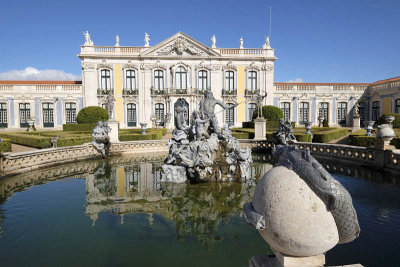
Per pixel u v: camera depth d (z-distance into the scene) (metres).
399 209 5.43
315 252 2.19
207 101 8.70
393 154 8.55
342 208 2.10
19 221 5.05
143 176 8.84
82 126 22.50
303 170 2.20
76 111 29.78
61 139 11.57
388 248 3.93
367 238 4.23
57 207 5.82
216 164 8.03
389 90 28.02
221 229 4.73
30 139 13.41
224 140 8.24
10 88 28.61
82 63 28.88
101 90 29.12
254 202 2.45
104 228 4.75
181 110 9.67
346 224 2.15
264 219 2.28
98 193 6.86
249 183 7.74
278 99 31.66
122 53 29.56
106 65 29.17
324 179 2.11
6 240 4.30
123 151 13.73
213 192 6.90
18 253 3.90
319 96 31.67
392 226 4.65
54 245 4.14
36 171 9.26
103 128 12.42
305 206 2.12
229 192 6.90
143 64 29.59
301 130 22.22
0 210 5.61
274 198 2.22
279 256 2.36
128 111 30.03
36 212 5.51
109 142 13.09
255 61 30.58
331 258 3.69
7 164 8.23
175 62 29.88
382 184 7.29
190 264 3.62
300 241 2.14
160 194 6.76
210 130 8.60
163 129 23.36
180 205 5.96
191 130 8.38
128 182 7.99
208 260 3.72
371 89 31.16
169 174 7.94
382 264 3.54
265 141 15.30
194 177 7.95
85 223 4.97
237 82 30.61
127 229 4.71
